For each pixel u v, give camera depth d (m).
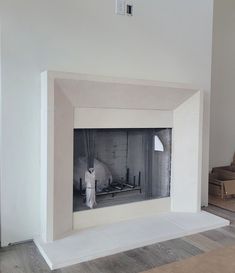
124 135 2.99
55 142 2.28
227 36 4.21
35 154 2.37
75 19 2.46
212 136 4.22
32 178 2.37
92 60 2.57
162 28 2.91
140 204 2.85
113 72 2.68
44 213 2.31
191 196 3.00
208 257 1.79
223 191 3.60
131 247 2.26
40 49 2.33
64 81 2.28
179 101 2.94
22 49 2.27
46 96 2.23
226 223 2.75
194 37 3.12
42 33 2.33
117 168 3.02
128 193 2.99
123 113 2.69
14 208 2.31
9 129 2.26
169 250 2.25
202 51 3.18
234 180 3.66
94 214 2.61
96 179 2.87
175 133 3.02
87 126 2.52
